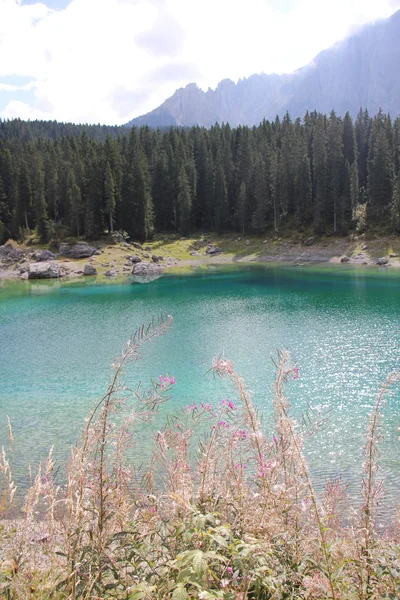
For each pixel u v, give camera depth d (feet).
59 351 82.53
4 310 131.23
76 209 281.54
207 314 114.01
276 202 303.48
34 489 8.90
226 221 314.14
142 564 9.14
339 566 8.71
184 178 311.06
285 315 109.29
